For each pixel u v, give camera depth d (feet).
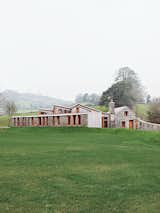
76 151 73.87
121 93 384.47
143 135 136.77
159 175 44.37
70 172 45.37
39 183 37.81
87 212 27.22
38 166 50.37
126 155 68.44
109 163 55.26
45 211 27.17
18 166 50.14
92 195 32.81
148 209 28.37
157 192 34.50
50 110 247.91
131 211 27.76
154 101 306.76
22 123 260.83
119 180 40.50
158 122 273.95
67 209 27.91
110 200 31.09
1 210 27.22
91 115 201.05
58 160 57.62
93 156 64.85
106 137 132.46
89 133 161.99
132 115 222.48
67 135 146.30
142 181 40.14
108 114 214.28
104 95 394.52
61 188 35.50
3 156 62.59
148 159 62.23
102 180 40.27
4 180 39.22
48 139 117.91
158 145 107.86
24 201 30.09
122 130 160.97
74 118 208.44
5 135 145.18
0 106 409.69
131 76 421.59
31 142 100.94
